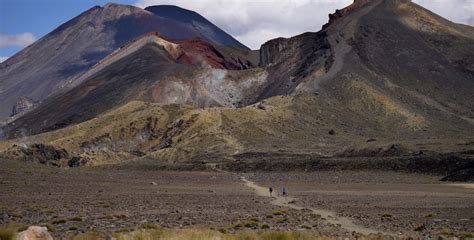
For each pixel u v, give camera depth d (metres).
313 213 68.62
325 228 51.62
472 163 173.50
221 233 40.69
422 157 193.25
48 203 78.94
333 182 159.75
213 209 73.00
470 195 109.38
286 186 142.62
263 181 165.62
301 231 47.75
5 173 146.62
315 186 142.38
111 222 53.88
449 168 177.88
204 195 105.19
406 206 81.94
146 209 71.38
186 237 36.69
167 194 106.62
